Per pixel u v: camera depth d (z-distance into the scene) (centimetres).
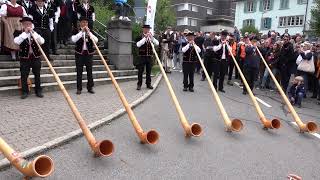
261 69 1344
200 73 1666
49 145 557
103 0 2416
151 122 756
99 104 852
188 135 661
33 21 1002
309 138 719
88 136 552
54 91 977
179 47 1873
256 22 4484
